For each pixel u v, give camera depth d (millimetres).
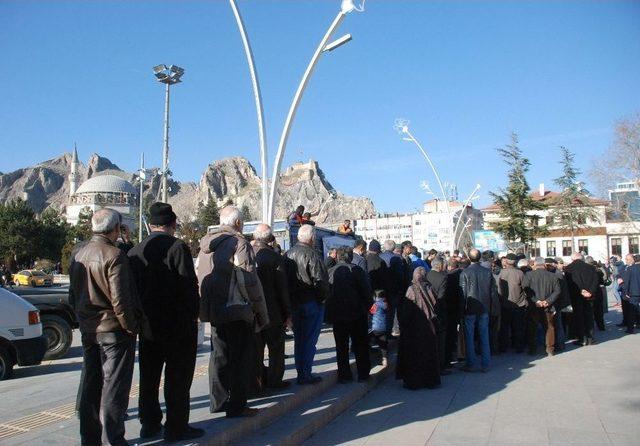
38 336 8562
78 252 4406
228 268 5215
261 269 6238
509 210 47875
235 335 5305
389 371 9609
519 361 10727
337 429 6145
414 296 8461
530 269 13320
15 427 5262
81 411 4344
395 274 9898
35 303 10312
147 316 4535
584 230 70938
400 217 106250
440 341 9383
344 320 7684
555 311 11672
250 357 5422
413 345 8336
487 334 9758
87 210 129375
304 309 6867
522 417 6633
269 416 5723
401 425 6320
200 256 5484
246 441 5051
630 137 42531
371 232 110562
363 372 8047
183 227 57000
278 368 6625
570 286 12602
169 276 4578
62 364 9797
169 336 4535
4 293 8406
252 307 5277
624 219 55781
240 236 5348
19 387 7566
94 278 4246
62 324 10500
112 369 4250
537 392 7984
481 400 7551
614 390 7996
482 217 80938
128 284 4246
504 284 11734
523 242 48656
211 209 106938
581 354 11297
